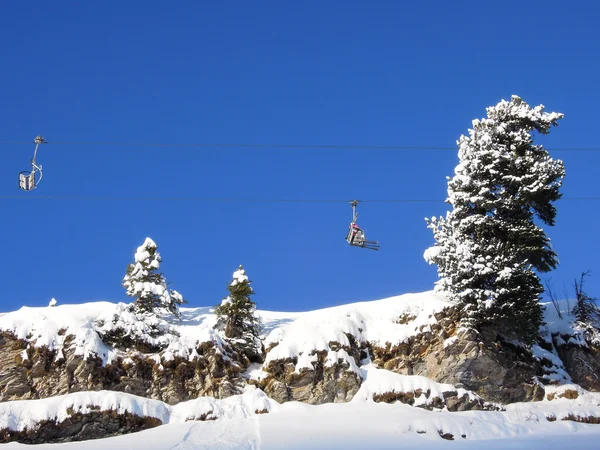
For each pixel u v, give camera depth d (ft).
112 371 119.55
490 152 144.77
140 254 143.54
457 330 133.18
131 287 139.64
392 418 112.37
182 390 121.29
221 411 115.34
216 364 124.36
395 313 143.74
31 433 104.42
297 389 123.24
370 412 115.44
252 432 106.52
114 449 98.58
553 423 120.57
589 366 138.62
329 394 122.93
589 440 107.65
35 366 118.73
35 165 108.27
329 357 125.49
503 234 141.49
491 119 152.35
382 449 97.96
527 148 149.07
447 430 110.42
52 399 109.50
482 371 129.90
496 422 116.26
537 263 142.51
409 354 133.28
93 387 117.39
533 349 139.33
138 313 134.92
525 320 131.13
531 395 131.44
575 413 124.77
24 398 116.37
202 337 127.24
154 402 114.73
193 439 103.60
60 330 123.65
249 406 117.80
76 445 101.50
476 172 145.48
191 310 157.07
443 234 144.05
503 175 145.48
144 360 122.72
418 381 124.16
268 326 147.43
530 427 117.29
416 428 109.60
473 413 119.55
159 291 138.51
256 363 132.87
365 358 134.00
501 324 133.59
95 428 107.96
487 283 136.05
